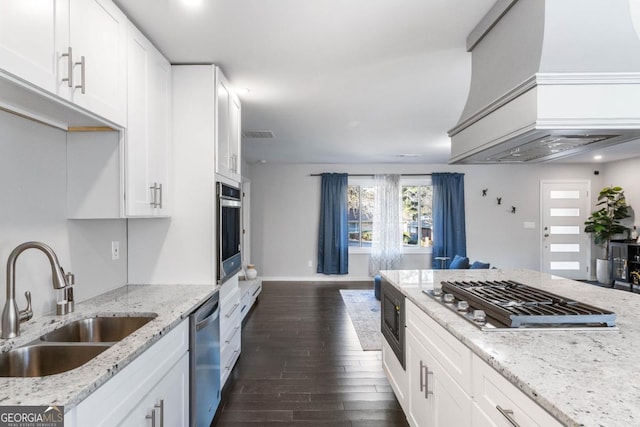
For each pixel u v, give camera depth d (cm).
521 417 98
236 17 193
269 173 739
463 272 288
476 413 124
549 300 166
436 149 579
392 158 673
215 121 247
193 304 192
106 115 163
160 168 226
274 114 380
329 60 248
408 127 436
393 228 729
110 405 112
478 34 201
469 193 737
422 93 315
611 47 146
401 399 229
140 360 132
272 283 706
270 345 362
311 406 244
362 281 728
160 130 226
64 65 134
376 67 260
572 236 737
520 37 164
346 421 227
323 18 195
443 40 220
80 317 170
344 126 432
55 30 129
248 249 720
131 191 188
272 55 239
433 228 726
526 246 735
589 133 150
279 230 740
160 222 245
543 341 126
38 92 124
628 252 630
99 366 112
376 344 363
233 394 260
